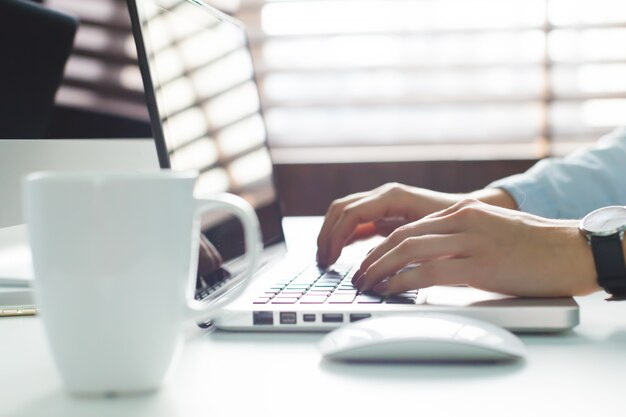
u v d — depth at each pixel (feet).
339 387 1.38
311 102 6.13
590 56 5.86
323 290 2.09
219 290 2.10
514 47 5.92
